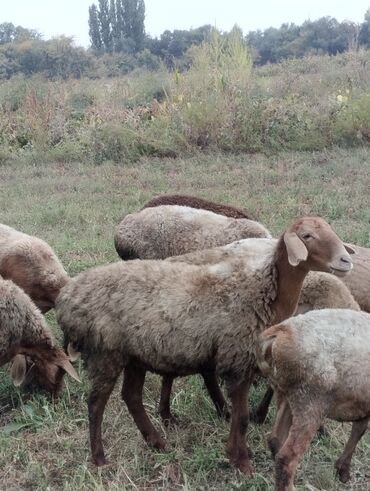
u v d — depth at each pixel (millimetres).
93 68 26172
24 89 15203
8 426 4023
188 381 4352
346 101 11539
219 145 10844
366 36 29641
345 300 4121
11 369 4348
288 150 10484
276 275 3740
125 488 3570
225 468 3721
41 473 3684
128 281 3725
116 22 36469
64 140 11742
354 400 3398
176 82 12906
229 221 5125
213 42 13609
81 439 3916
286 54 29797
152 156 10766
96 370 3758
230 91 11695
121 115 11930
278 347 3375
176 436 3918
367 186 8195
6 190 8953
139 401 3867
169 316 3658
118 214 7520
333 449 3793
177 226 5168
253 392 4238
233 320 3684
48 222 7289
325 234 3730
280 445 3520
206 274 3744
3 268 4750
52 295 4727
